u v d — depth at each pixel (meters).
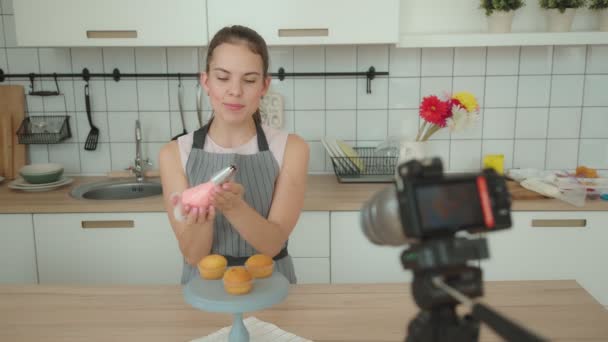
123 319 1.05
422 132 2.40
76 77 2.47
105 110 2.50
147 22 2.04
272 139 1.44
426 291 0.54
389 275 2.08
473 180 0.56
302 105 2.50
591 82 2.45
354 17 2.05
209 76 1.26
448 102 2.17
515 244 2.05
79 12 2.03
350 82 2.47
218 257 0.98
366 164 2.45
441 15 2.41
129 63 2.46
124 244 2.05
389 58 2.45
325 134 2.52
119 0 2.03
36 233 2.03
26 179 2.26
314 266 2.07
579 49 2.42
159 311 1.08
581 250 2.04
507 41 2.16
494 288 1.19
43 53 2.45
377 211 0.60
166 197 1.40
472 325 0.55
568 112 2.48
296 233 2.04
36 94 2.45
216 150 1.42
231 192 1.01
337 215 2.03
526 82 2.45
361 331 0.99
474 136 2.51
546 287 1.19
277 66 2.46
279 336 0.97
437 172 0.56
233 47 1.20
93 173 2.56
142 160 2.52
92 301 1.13
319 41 2.07
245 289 0.88
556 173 2.28
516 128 2.50
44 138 2.45
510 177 2.37
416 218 0.53
